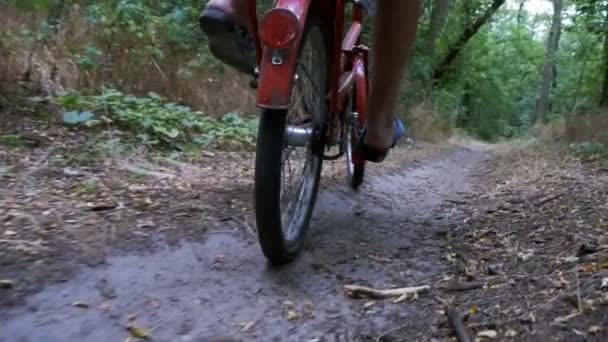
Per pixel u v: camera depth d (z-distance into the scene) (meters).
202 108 5.80
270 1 4.96
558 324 1.65
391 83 2.43
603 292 1.80
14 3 5.13
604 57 11.65
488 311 1.79
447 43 17.22
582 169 5.67
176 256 2.31
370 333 1.74
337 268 2.29
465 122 30.08
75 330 1.73
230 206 3.00
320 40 2.38
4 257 2.13
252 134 5.38
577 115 10.72
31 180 3.13
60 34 5.23
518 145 12.88
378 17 2.25
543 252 2.35
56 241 2.32
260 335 1.74
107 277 2.08
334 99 2.52
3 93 4.27
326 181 4.03
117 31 5.52
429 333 1.71
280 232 2.12
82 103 4.32
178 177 3.60
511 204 3.59
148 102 4.78
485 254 2.43
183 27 6.30
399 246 2.62
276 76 1.97
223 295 2.00
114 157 3.76
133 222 2.63
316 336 1.73
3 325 1.72
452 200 4.10
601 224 2.74
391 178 5.04
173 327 1.77
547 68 22.47
